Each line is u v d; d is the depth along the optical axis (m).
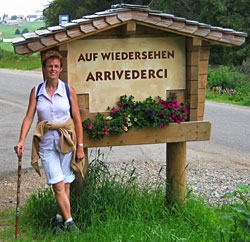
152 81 4.69
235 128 10.75
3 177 6.71
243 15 26.81
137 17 4.33
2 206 5.25
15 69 29.45
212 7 26.33
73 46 4.42
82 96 4.52
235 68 20.61
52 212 4.61
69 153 4.25
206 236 4.17
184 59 4.75
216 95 16.62
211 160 7.80
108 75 4.55
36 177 6.69
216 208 5.14
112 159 7.86
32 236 4.28
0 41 80.00
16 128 10.65
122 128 4.52
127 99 4.63
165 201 4.93
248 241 3.66
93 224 4.21
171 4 27.03
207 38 4.60
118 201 4.61
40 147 4.17
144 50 4.62
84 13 30.17
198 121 4.81
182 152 4.88
